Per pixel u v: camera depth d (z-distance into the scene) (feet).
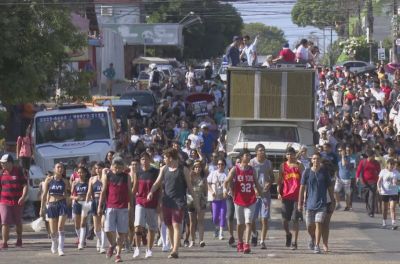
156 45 485.15
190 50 596.70
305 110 158.81
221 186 113.19
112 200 93.09
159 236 108.58
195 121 217.77
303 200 101.30
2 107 166.50
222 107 246.47
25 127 183.62
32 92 144.36
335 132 197.98
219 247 107.34
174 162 93.66
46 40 146.82
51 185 101.76
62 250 100.32
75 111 150.30
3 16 142.51
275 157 158.61
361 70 371.76
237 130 162.81
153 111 241.96
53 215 101.30
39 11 145.89
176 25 460.96
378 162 148.25
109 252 94.63
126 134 164.66
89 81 160.35
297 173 104.88
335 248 106.22
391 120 225.76
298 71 158.40
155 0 526.98
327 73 334.24
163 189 94.02
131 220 95.86
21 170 109.40
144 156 94.38
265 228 104.42
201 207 108.27
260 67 159.84
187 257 96.07
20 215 109.29
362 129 215.72
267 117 159.84
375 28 522.06
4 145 153.28
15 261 94.43
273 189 163.43
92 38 303.27
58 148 145.48
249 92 159.94
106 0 465.47
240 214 100.42
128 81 383.65
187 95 260.01
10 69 143.54
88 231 116.57
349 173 155.94
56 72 153.89
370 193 146.82
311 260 93.61
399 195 137.80
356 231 126.72
